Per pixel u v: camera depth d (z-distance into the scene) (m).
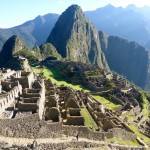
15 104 52.19
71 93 85.25
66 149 46.47
